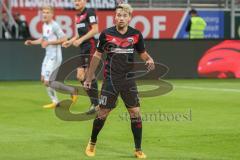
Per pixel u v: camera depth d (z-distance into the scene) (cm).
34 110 5072
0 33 7994
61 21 8319
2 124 4372
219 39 8288
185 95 6125
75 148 3503
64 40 5125
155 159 3219
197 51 8231
